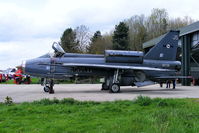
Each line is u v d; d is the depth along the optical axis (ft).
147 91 58.75
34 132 17.48
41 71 55.26
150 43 128.67
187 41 94.27
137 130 17.06
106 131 17.12
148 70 58.59
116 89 53.78
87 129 18.24
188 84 92.07
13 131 17.93
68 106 29.04
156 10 246.47
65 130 18.04
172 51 61.72
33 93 51.70
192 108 26.11
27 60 56.24
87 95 46.55
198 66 98.68
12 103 31.94
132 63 57.72
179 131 16.83
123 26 194.08
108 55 56.34
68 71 55.93
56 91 57.72
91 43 230.48
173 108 26.37
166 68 60.44
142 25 253.65
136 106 28.89
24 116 23.50
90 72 56.95
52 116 23.35
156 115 21.61
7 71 161.38
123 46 192.13
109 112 25.34
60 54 56.54
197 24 84.64
